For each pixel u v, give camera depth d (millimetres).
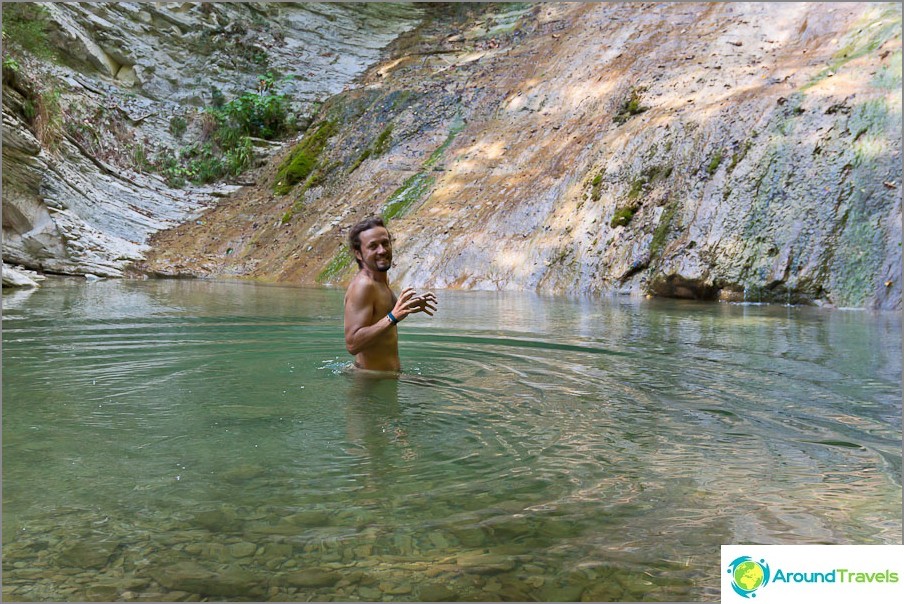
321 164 17156
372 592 1343
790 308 7656
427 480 1967
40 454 2201
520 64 17328
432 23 23141
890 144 8258
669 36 14211
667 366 3891
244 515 1707
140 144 18328
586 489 1898
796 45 11703
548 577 1401
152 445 2303
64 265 13469
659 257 9492
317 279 12656
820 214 8312
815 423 2619
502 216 12141
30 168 13609
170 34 20625
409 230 12773
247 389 3230
